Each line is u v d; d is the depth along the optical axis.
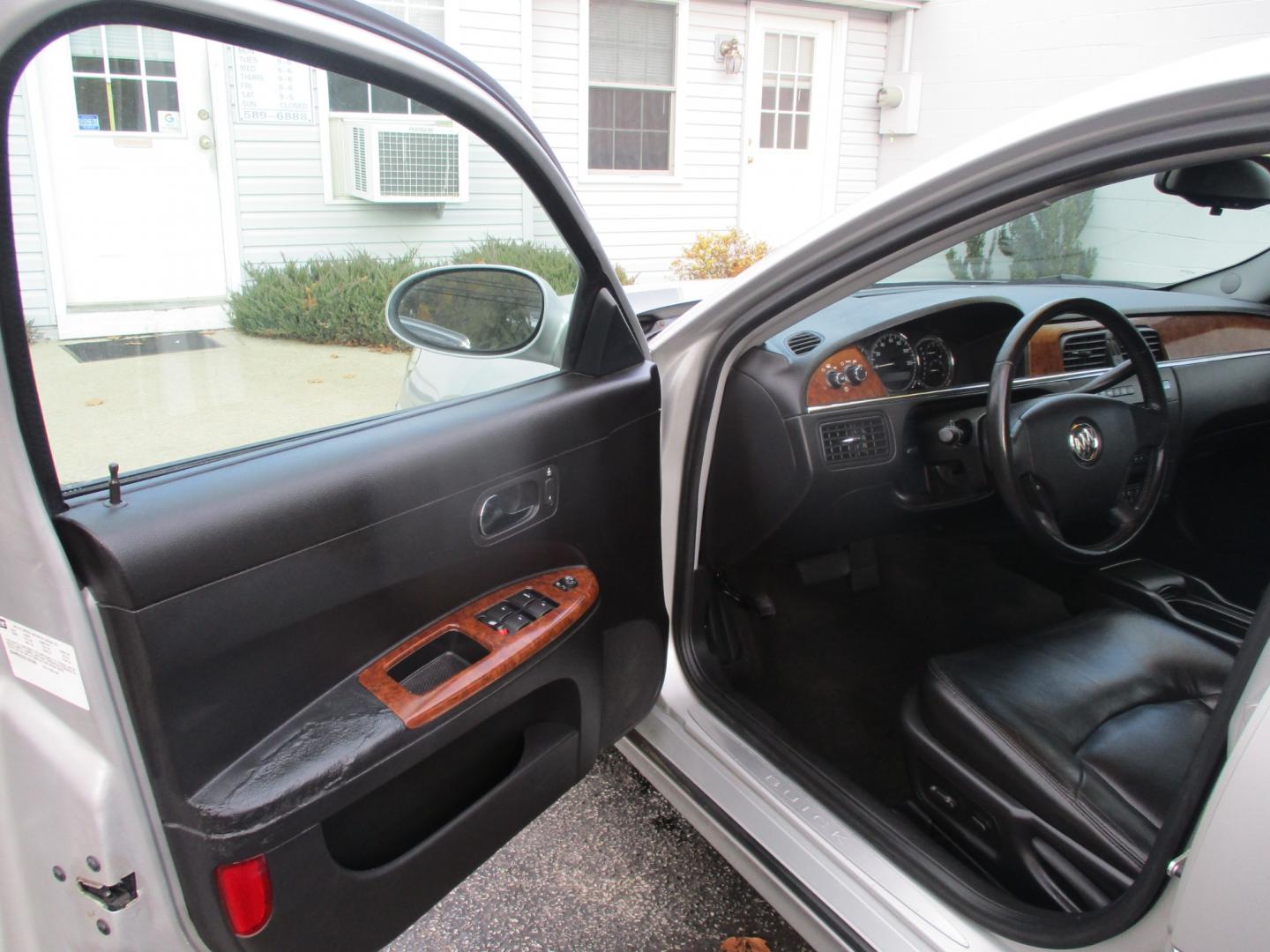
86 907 0.84
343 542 0.96
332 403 1.07
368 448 1.00
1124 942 0.91
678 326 1.58
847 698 2.10
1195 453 2.31
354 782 0.94
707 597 1.82
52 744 0.81
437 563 1.08
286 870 0.90
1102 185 1.12
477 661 1.11
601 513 1.34
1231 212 2.82
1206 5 6.17
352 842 1.00
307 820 0.90
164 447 0.91
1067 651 1.50
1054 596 2.50
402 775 1.05
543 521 1.23
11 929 0.95
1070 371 2.27
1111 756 1.27
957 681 1.42
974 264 2.95
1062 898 1.22
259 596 0.88
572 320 1.32
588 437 1.28
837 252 1.34
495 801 1.18
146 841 0.83
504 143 1.09
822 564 2.51
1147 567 1.98
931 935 1.12
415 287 1.15
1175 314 2.29
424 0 6.17
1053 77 7.13
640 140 7.49
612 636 1.41
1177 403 2.20
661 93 7.45
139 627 0.77
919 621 2.40
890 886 1.19
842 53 8.00
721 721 1.52
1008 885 1.30
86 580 0.76
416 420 1.09
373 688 1.01
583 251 1.25
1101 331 2.27
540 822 1.86
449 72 1.00
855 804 1.31
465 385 1.25
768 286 1.44
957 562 2.65
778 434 1.96
